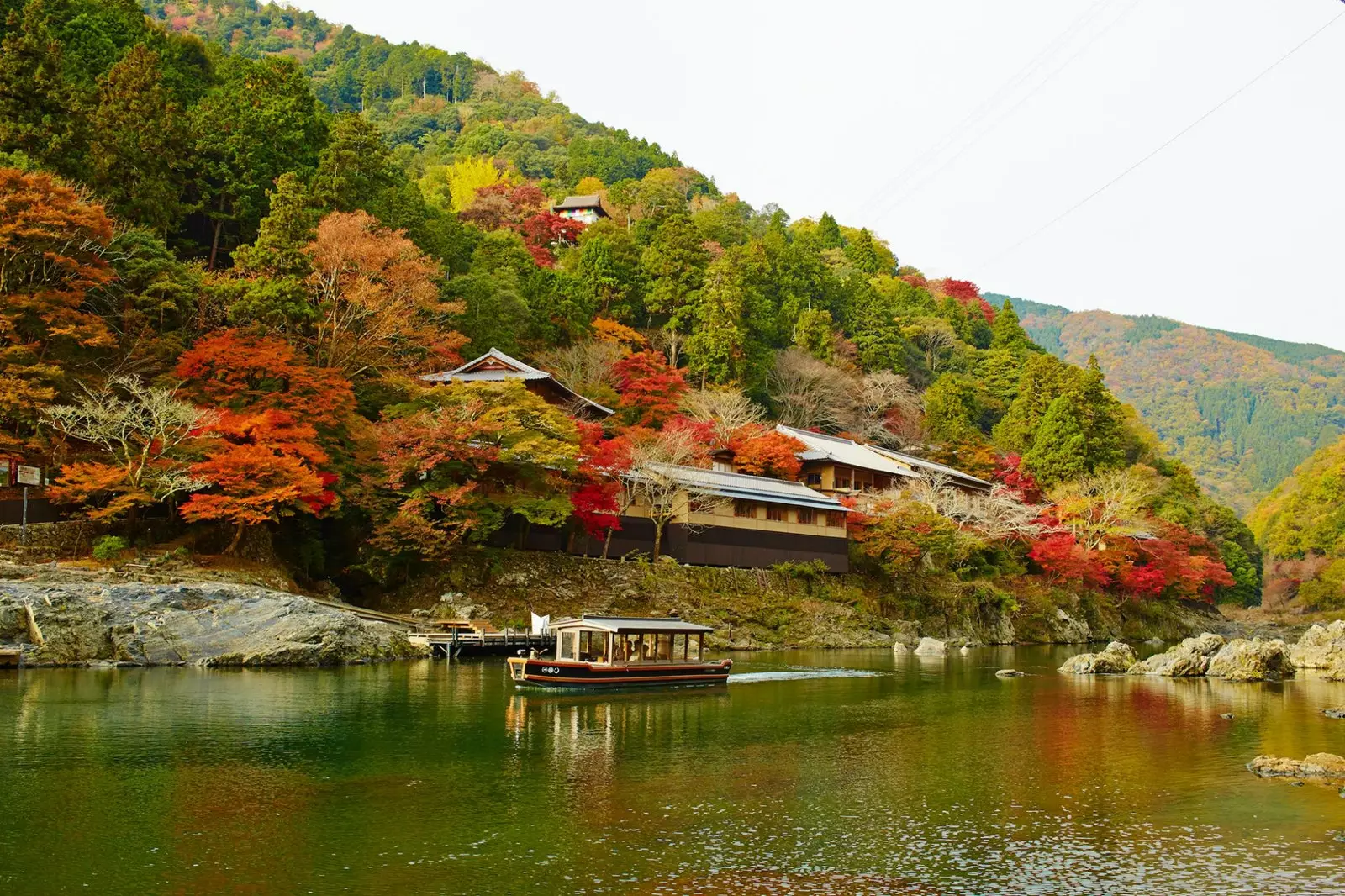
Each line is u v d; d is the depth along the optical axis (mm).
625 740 27797
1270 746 27719
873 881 16312
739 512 66875
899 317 133500
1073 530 85375
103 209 47312
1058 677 47094
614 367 79500
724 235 140250
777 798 21359
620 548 62438
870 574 73125
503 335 76312
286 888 15570
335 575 53500
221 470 44281
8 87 54000
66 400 46188
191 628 40844
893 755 26156
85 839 17828
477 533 52844
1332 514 109375
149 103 61719
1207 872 16812
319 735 27062
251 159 69750
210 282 54219
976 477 94688
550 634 48312
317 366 55406
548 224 131375
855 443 90625
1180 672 47719
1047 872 16781
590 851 17594
